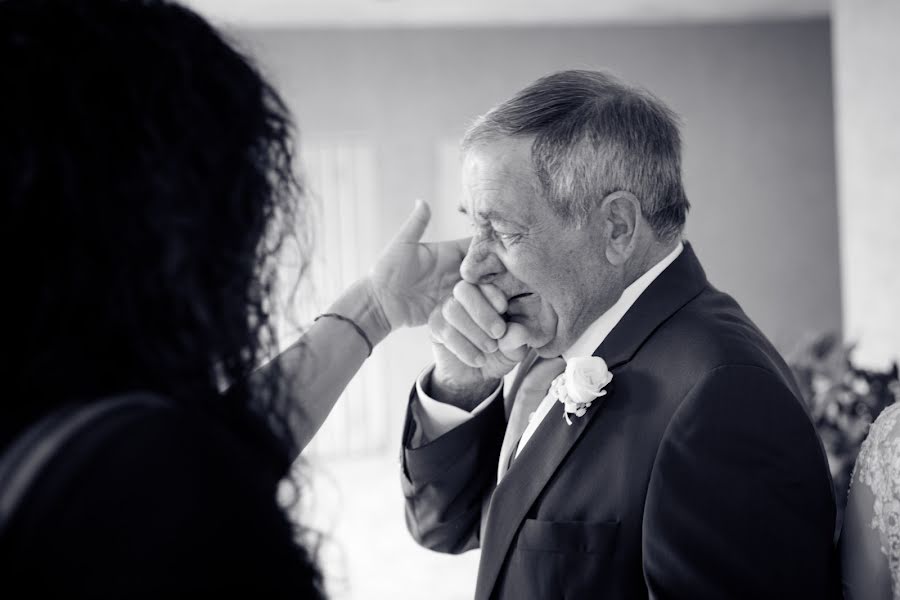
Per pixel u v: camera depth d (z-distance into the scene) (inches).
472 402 63.0
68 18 23.7
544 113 54.7
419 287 56.7
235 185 25.6
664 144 55.4
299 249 28.8
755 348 51.1
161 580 19.9
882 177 163.6
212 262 25.4
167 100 24.0
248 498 22.6
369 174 296.7
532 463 55.0
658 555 47.1
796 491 46.7
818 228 306.5
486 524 56.2
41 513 19.3
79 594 19.1
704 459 46.9
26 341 22.7
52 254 22.7
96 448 20.3
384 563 190.7
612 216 54.7
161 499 20.5
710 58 300.4
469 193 56.6
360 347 47.5
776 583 45.4
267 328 28.3
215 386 25.8
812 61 301.3
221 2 253.8
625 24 297.1
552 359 61.0
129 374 23.7
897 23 157.2
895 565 44.6
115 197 23.1
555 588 51.7
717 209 306.3
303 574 24.1
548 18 287.6
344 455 296.8
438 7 269.1
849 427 119.0
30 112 22.5
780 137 303.7
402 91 291.1
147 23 24.8
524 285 56.0
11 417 22.6
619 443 51.9
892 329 163.5
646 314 55.3
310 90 288.7
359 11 269.9
